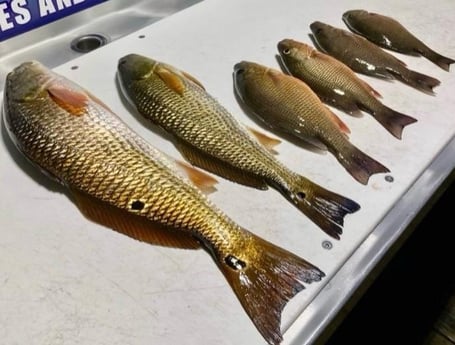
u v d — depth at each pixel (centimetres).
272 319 49
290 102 72
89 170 58
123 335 48
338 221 59
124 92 74
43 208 59
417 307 105
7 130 65
